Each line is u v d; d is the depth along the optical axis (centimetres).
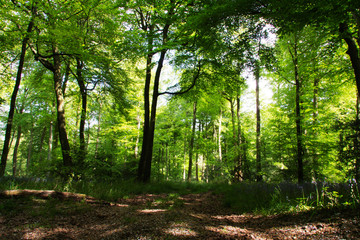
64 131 964
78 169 841
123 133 1903
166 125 2200
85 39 980
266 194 589
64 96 1416
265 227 353
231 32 701
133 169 1281
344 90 1247
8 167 3669
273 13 465
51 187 621
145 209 491
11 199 455
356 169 602
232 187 839
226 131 2212
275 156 1279
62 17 879
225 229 354
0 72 1124
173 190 912
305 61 998
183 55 970
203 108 1856
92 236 312
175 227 349
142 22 1242
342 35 587
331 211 353
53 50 985
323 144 980
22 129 2170
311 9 448
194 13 724
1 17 825
